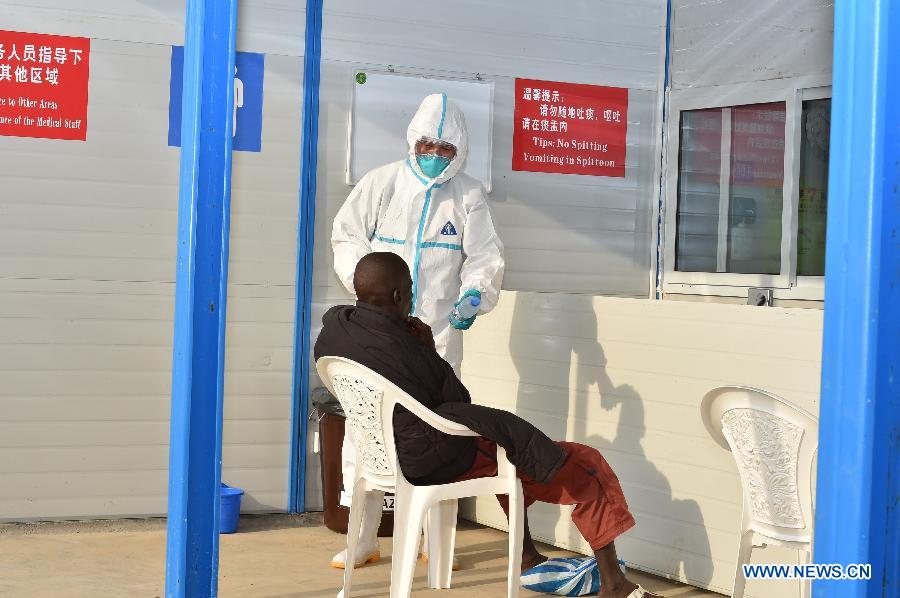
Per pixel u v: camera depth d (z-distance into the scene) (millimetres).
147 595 3961
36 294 4855
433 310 4551
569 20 5629
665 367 4320
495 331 5000
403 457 3516
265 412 5168
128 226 4957
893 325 2145
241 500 5152
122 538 4762
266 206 5125
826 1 5180
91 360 4934
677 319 4277
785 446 3254
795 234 5336
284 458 5207
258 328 5141
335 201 5230
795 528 3279
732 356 4090
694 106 5734
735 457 3424
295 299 5180
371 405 3520
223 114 3340
